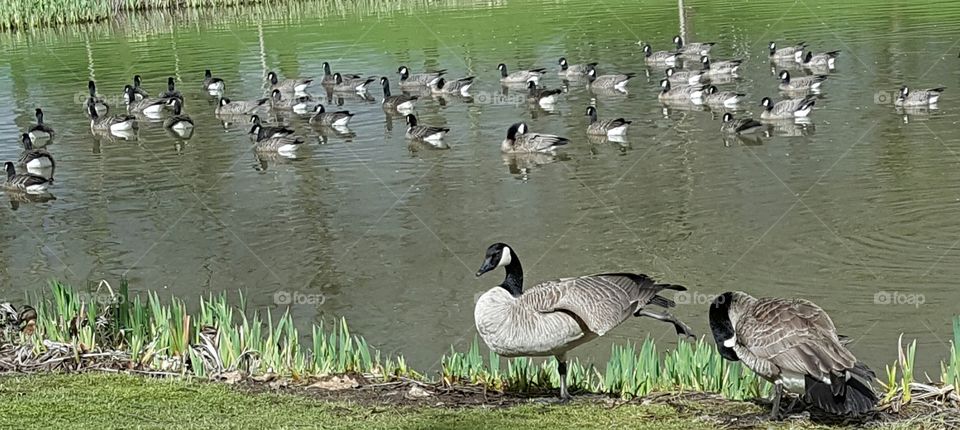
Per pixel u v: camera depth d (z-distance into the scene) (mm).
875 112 30078
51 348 12406
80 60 50688
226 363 12172
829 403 8492
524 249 19406
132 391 10781
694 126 30312
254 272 18875
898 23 45875
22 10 62906
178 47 53750
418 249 19703
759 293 16531
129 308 13297
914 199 21141
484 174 25688
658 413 10000
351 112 36281
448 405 10547
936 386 10500
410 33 54312
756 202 21688
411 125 30953
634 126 30953
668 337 14992
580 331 9977
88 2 65312
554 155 27469
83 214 23750
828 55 38188
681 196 22516
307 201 23812
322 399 10648
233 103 36719
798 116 30094
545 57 45062
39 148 31938
